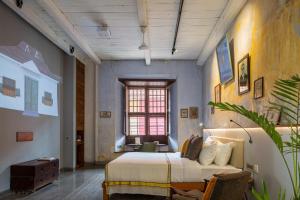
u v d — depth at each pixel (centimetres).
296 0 294
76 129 868
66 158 833
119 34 715
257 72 419
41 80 684
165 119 1145
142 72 981
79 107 906
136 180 477
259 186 385
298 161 278
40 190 579
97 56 927
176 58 962
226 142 534
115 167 484
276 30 349
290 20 309
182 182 465
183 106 970
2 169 523
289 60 312
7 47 536
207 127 860
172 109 1065
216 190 267
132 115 1143
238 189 290
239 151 460
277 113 336
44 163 593
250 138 425
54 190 580
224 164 480
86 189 589
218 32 642
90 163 953
